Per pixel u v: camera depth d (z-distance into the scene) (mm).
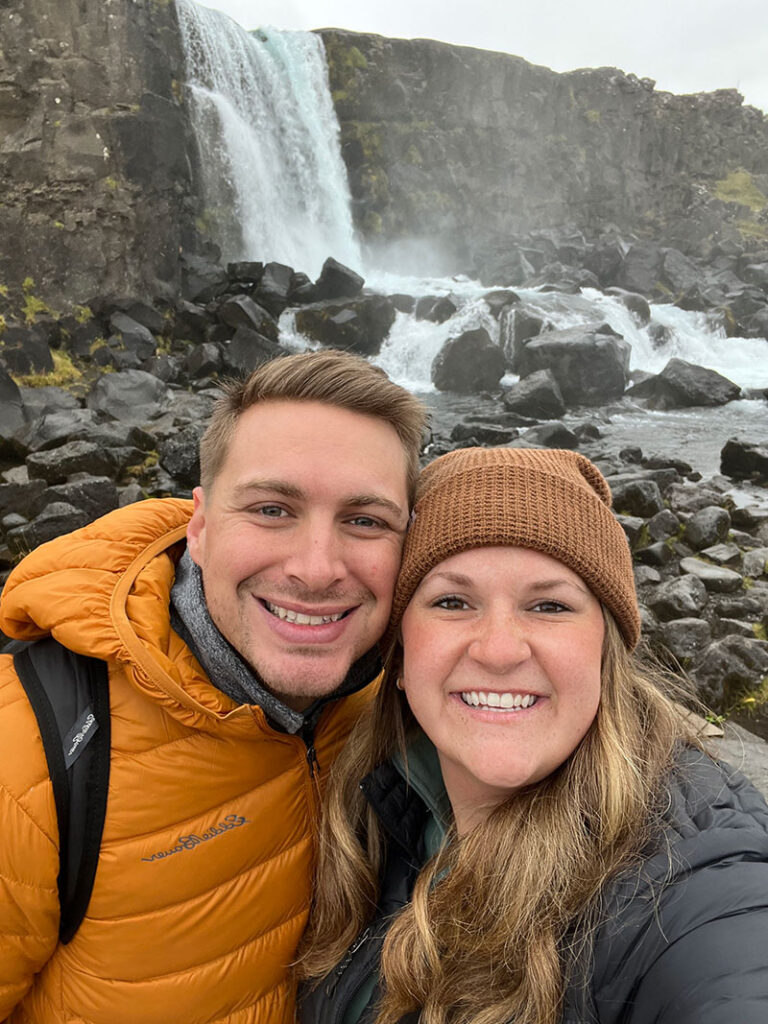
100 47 6277
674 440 4867
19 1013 558
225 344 6344
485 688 459
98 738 494
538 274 9945
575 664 450
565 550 462
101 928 504
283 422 500
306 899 579
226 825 523
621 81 13430
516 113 12445
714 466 4203
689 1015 343
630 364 7430
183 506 630
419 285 9891
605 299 8164
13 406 4473
